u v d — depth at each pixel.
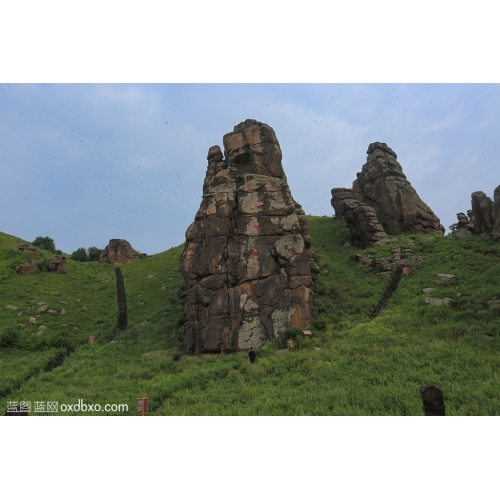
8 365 28.16
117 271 58.06
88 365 28.33
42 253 58.41
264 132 38.94
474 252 39.38
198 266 32.34
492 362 19.91
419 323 26.98
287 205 34.19
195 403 19.66
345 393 18.22
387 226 54.34
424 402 14.70
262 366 24.22
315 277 38.75
